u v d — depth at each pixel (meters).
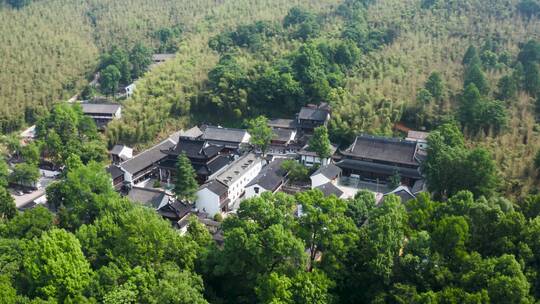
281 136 105.25
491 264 43.75
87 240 55.72
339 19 149.62
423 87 109.06
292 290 44.22
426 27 138.50
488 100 97.44
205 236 60.16
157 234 52.03
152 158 97.62
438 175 74.81
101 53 156.88
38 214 66.19
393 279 47.12
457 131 88.44
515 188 75.06
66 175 79.75
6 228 64.50
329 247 49.50
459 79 111.50
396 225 49.62
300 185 90.06
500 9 141.38
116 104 120.00
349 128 101.12
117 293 44.72
